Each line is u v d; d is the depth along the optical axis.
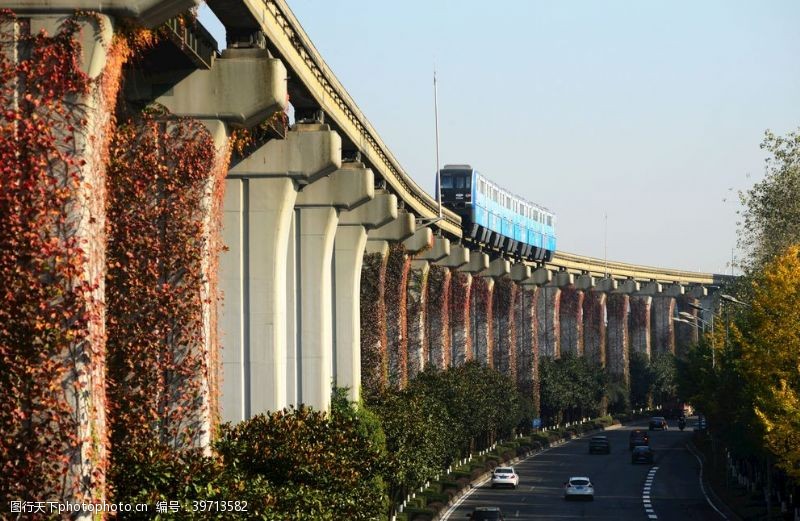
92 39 46.69
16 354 45.34
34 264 45.53
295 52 84.19
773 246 138.62
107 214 61.62
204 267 64.19
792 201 138.50
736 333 120.31
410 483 118.81
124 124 63.72
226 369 83.25
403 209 148.88
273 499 56.16
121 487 52.62
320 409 103.62
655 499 149.75
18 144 45.91
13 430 45.38
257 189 84.25
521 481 170.50
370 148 118.56
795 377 105.12
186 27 61.62
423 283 172.38
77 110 46.44
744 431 130.62
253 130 76.00
